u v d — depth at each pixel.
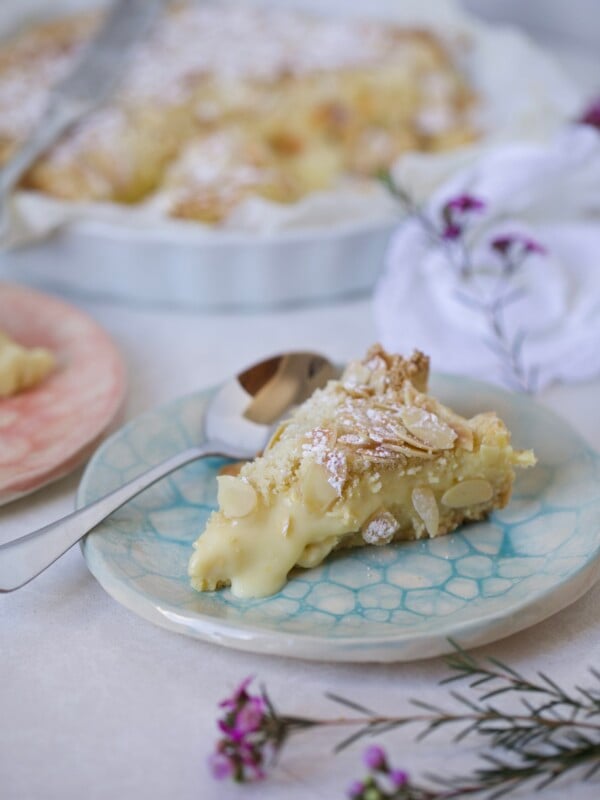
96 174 0.64
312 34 0.78
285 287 0.60
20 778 0.36
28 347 0.54
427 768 0.36
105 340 0.54
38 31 0.80
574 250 0.61
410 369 0.45
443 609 0.40
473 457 0.43
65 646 0.40
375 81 0.72
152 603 0.39
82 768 0.36
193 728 0.37
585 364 0.54
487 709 0.38
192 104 0.71
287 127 0.70
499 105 0.75
